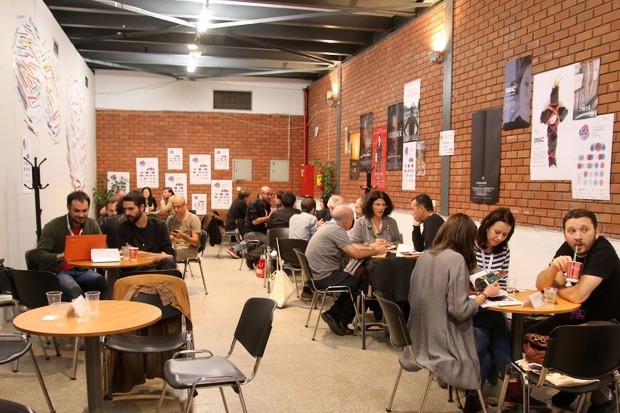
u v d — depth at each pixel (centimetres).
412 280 296
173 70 1051
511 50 455
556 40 402
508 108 459
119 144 1088
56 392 323
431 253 290
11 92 467
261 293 610
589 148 372
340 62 917
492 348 302
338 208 474
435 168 590
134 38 821
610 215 355
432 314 276
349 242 459
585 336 222
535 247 421
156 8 659
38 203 486
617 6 346
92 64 1002
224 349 411
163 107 1104
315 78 1128
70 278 414
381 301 291
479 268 300
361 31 784
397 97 690
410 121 649
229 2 621
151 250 471
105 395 315
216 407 308
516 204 451
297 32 780
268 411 304
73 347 408
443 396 328
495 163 477
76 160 815
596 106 365
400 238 550
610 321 288
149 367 327
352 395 328
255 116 1147
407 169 658
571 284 304
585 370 228
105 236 412
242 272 750
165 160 1112
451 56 551
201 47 784
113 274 428
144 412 298
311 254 468
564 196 396
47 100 603
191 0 632
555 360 224
